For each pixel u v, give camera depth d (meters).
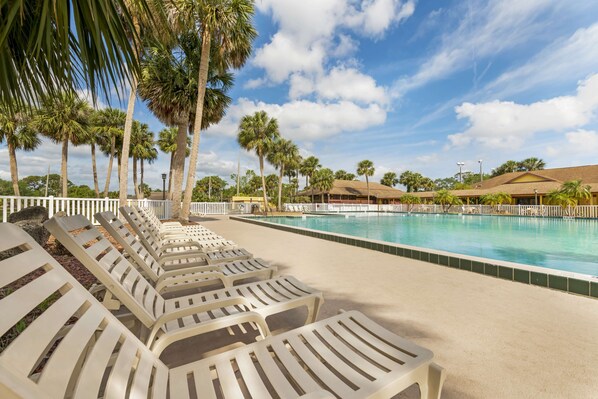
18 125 20.20
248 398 1.29
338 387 1.10
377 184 47.50
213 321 1.50
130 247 2.53
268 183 47.94
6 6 1.83
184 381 1.12
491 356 1.85
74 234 1.62
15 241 1.00
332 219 21.42
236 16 10.15
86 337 0.99
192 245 4.03
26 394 0.64
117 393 0.93
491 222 17.67
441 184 67.88
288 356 1.29
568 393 1.50
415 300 2.88
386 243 5.47
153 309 1.74
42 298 0.93
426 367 1.26
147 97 11.69
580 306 2.70
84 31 2.08
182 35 10.70
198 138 10.73
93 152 24.86
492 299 2.90
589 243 9.68
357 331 1.52
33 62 2.21
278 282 2.41
